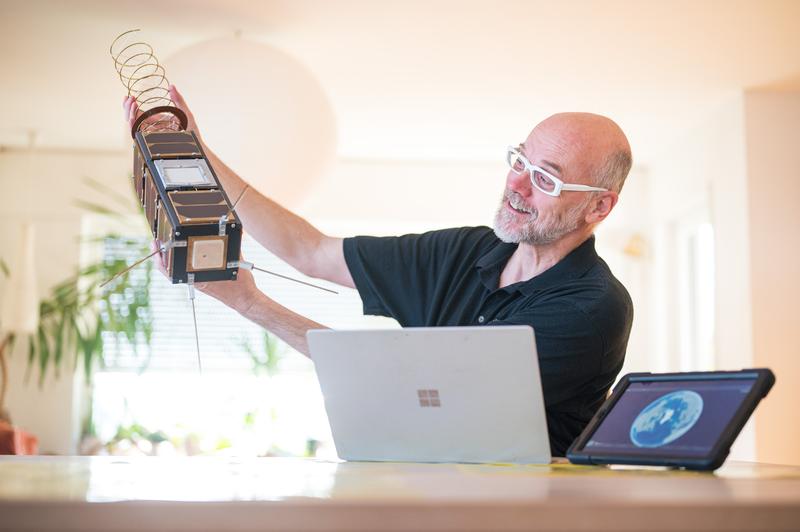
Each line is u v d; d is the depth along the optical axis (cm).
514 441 147
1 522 79
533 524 81
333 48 444
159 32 427
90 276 626
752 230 492
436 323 212
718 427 129
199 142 172
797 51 440
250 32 425
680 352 617
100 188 629
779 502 84
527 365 142
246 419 635
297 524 80
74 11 404
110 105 533
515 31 420
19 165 627
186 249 149
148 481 105
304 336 186
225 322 653
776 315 489
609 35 423
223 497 84
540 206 204
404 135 589
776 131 496
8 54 454
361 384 153
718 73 471
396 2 392
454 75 480
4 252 621
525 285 201
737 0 384
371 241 222
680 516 82
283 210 228
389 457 156
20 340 612
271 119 356
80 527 79
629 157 214
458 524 81
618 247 643
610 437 142
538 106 528
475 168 655
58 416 609
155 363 641
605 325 188
